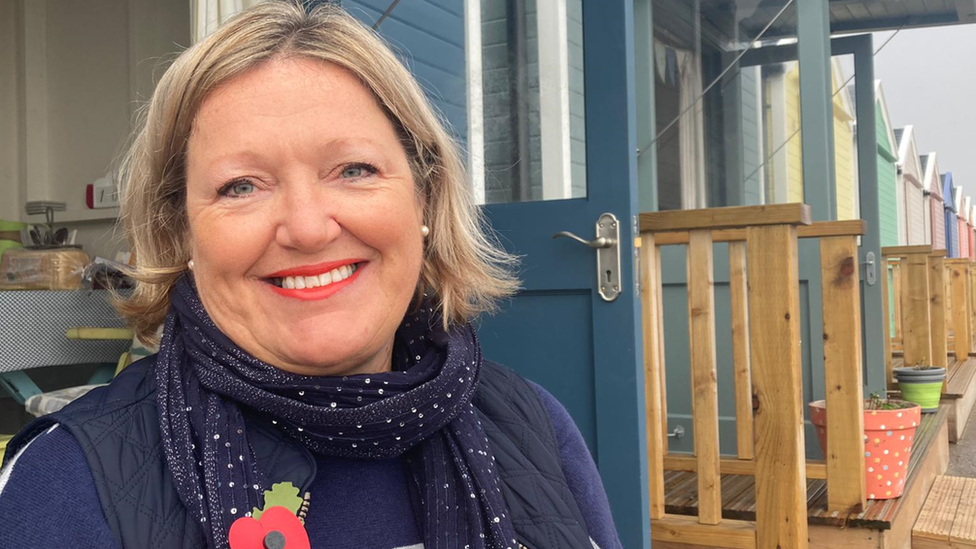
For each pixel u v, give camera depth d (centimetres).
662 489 285
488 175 262
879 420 291
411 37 265
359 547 85
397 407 85
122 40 426
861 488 279
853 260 280
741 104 460
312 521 84
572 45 250
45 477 73
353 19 91
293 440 85
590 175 243
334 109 85
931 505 348
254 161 82
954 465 480
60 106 440
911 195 1459
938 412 469
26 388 266
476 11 262
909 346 579
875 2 586
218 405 82
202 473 78
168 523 74
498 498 92
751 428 334
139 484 75
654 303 290
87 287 287
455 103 265
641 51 438
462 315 106
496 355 254
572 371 245
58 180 441
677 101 449
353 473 88
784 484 257
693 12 446
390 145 90
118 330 262
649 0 437
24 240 380
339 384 84
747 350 323
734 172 462
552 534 95
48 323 266
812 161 438
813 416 296
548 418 108
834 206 452
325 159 84
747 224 260
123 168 98
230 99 83
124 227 98
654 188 443
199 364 84
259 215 83
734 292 309
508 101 260
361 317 87
